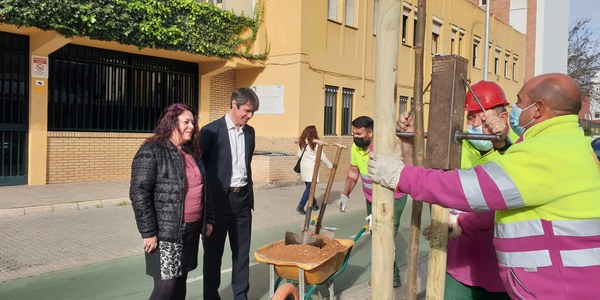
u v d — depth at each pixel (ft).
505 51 99.25
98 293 16.84
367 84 57.93
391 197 7.74
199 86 49.29
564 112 7.13
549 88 7.13
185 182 11.41
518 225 6.99
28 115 36.99
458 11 79.05
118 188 37.45
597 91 136.87
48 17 33.53
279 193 41.50
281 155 46.91
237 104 14.32
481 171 6.88
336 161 14.82
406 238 26.89
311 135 32.73
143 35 39.27
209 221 12.68
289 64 48.93
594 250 6.62
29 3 32.45
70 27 34.94
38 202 30.42
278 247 13.47
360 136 17.03
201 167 12.17
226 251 22.88
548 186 6.58
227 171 14.25
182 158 11.51
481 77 88.89
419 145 8.16
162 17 40.88
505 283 7.30
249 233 14.96
